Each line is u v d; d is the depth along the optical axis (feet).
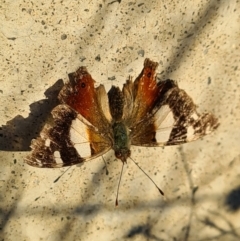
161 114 0.40
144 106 0.40
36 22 0.39
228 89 0.47
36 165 0.36
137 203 0.47
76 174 0.44
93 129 0.39
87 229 0.46
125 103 0.40
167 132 0.39
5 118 0.40
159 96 0.40
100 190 0.45
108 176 0.45
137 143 0.40
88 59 0.41
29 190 0.43
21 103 0.40
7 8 0.37
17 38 0.38
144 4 0.41
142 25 0.42
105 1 0.40
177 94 0.39
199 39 0.44
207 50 0.45
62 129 0.37
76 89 0.38
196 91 0.46
